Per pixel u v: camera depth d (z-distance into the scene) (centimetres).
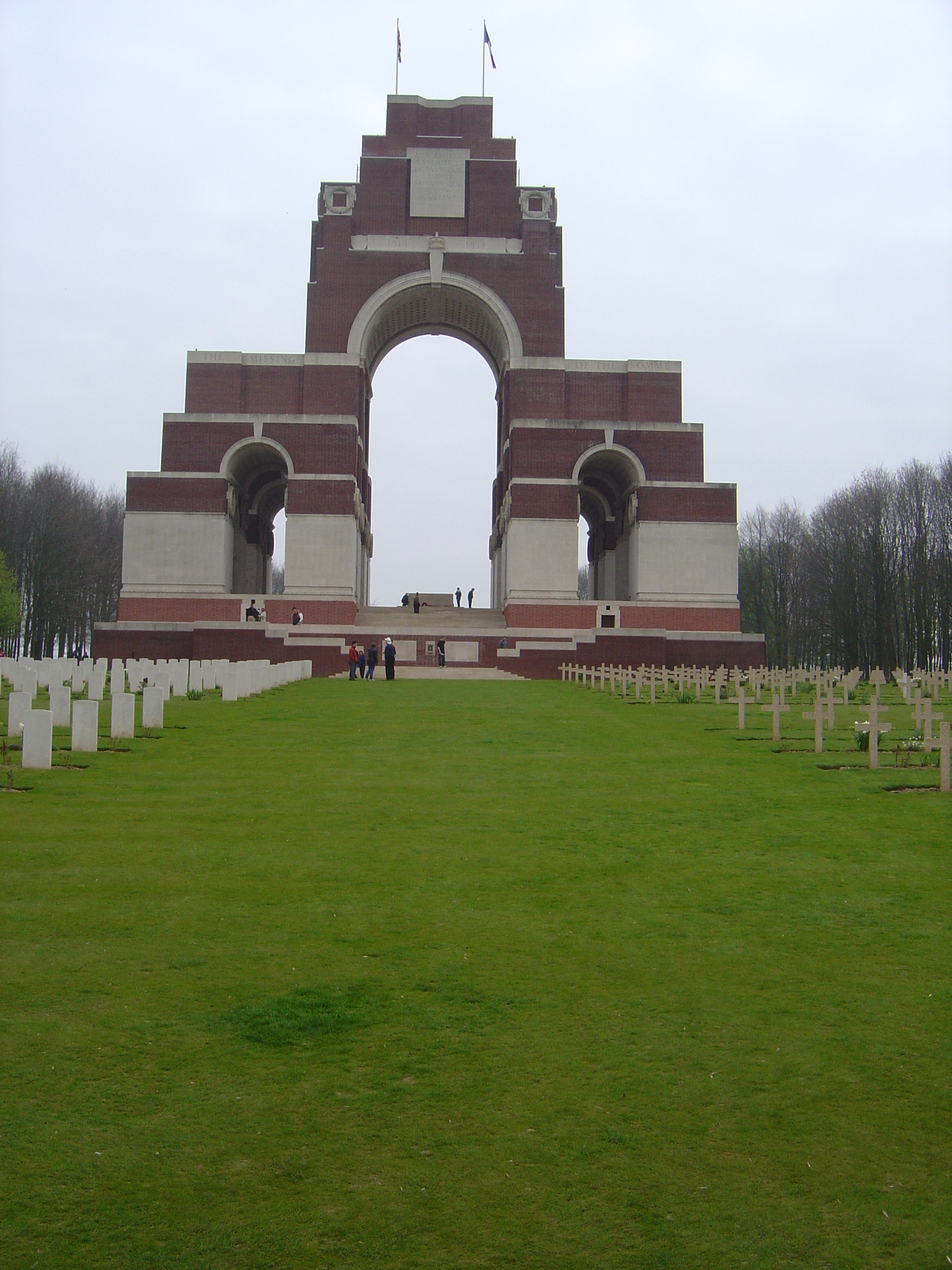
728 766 1520
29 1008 645
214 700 2477
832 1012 655
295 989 679
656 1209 468
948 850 1030
